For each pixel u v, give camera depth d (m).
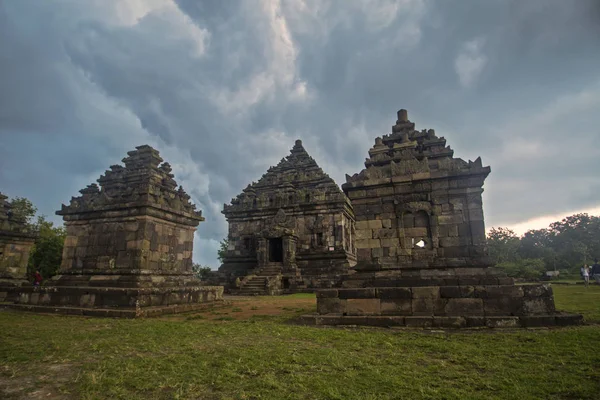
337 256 37.59
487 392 5.75
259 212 42.91
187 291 18.38
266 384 6.16
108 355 8.18
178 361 7.56
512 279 12.03
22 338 10.05
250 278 35.44
